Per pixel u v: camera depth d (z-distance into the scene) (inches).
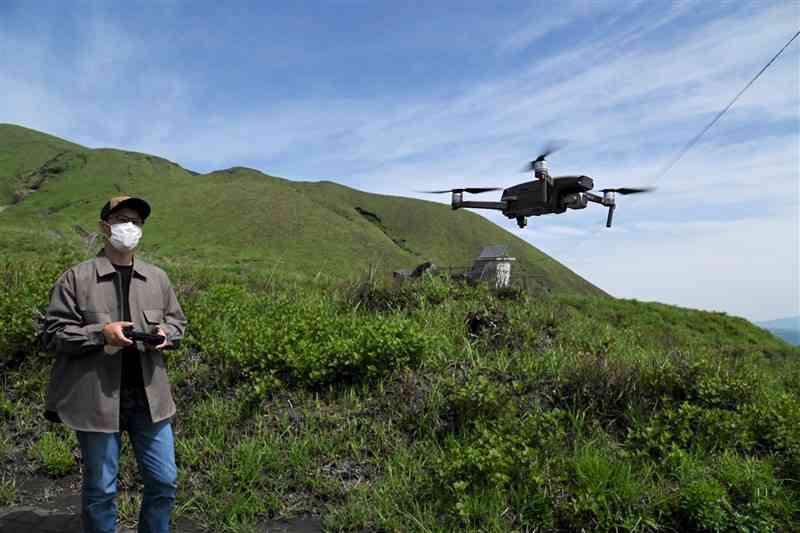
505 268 481.7
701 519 136.0
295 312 278.4
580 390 196.4
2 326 223.9
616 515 138.2
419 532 133.6
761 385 220.8
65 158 5255.9
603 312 878.4
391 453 168.1
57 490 155.5
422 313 287.9
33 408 195.3
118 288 118.6
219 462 162.4
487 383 184.7
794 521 141.9
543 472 149.9
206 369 212.2
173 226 2947.8
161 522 115.3
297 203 3408.0
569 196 206.2
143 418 116.3
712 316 976.3
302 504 147.6
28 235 804.6
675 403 192.5
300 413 187.8
